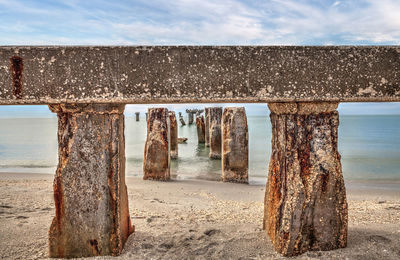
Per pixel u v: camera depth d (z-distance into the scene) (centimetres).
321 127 258
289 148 258
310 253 254
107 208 254
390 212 435
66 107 246
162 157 788
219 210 453
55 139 2062
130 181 764
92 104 246
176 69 239
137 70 237
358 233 298
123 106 263
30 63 232
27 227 326
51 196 513
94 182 252
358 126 3838
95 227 254
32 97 232
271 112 286
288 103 254
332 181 257
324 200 257
